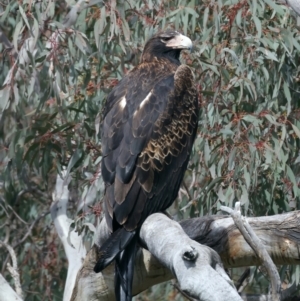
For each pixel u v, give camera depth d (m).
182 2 12.99
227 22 12.91
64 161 13.36
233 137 12.27
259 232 9.19
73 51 12.85
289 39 12.58
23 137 13.15
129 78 10.98
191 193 13.19
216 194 12.47
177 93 10.61
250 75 12.87
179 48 11.68
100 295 10.43
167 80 10.74
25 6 12.93
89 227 12.59
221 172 12.51
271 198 12.44
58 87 13.00
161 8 13.20
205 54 12.82
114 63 13.64
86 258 10.39
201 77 12.76
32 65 12.46
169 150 10.16
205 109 12.61
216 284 7.00
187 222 9.47
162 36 11.77
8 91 12.99
